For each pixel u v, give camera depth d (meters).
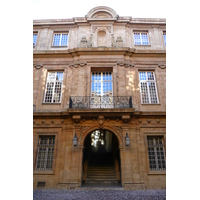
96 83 13.44
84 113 11.11
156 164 11.10
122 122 11.39
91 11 15.36
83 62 13.35
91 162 15.51
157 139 11.78
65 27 15.37
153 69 13.70
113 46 13.99
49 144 11.74
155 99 13.05
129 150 10.88
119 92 12.50
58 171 10.72
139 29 15.25
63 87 13.01
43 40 14.80
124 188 9.94
